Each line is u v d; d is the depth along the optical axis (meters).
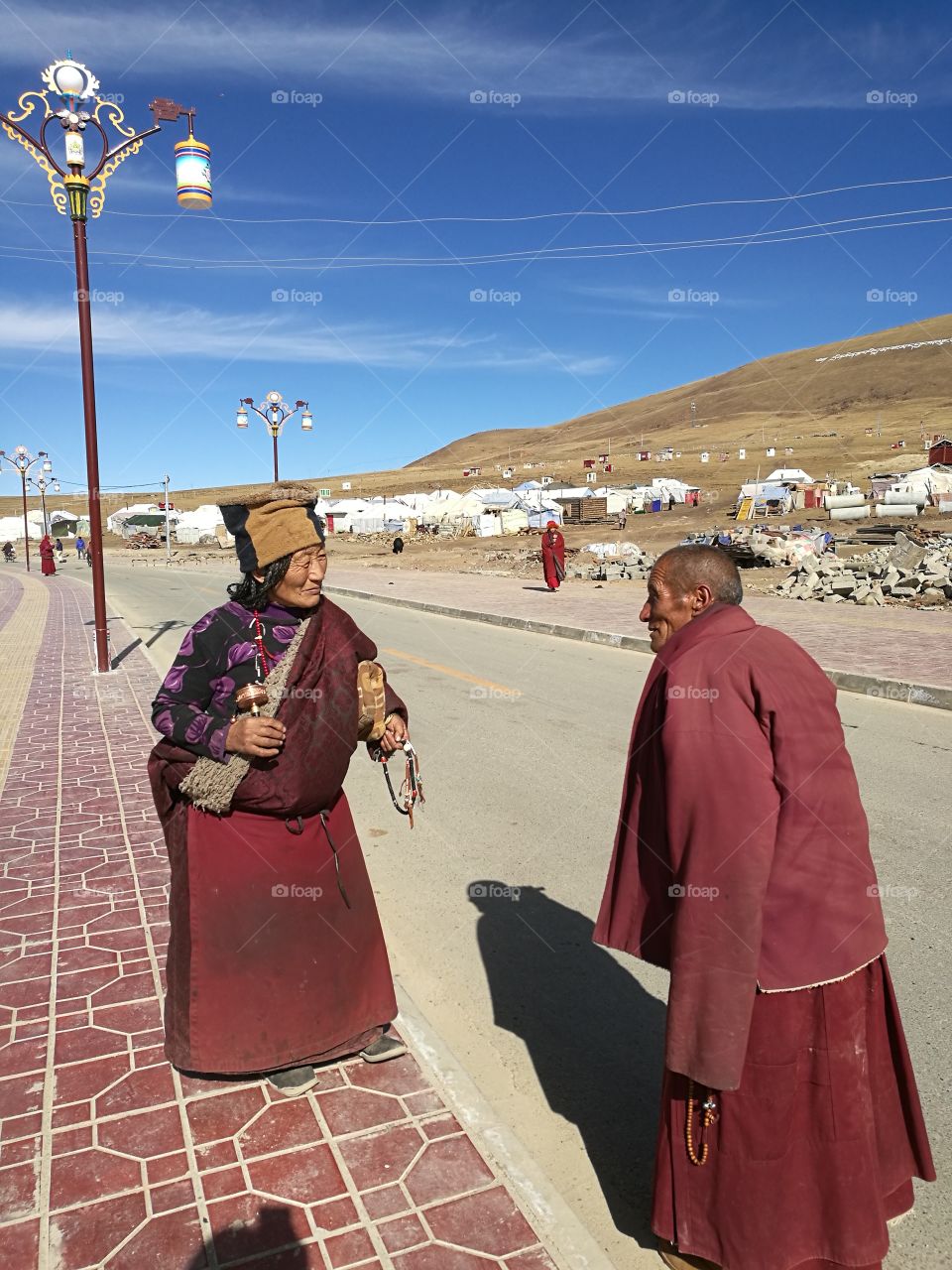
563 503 62.56
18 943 3.96
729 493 71.50
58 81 9.76
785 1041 2.01
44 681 10.92
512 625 16.11
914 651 11.23
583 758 7.21
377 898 4.66
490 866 5.06
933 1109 2.96
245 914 2.80
